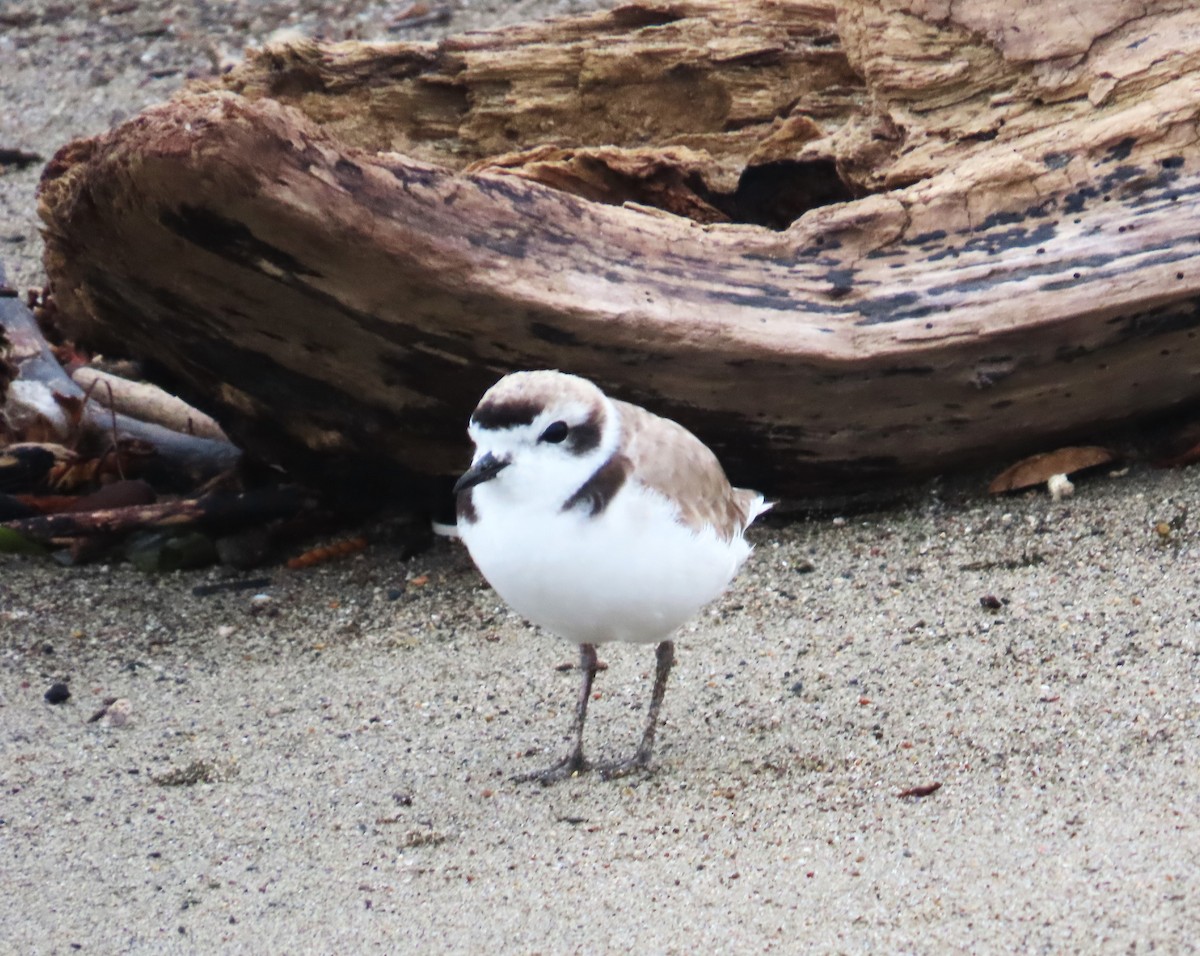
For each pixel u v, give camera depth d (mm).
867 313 10609
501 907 7250
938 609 10219
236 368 10742
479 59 13406
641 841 7824
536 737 9383
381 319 9992
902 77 11828
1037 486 11586
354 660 10695
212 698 10203
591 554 7984
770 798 8188
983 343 10555
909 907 6824
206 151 8773
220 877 7812
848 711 9125
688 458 8375
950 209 10883
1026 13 11406
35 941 7242
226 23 21688
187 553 12266
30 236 16984
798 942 6645
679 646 10328
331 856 7969
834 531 11672
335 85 13516
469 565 12117
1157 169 10781
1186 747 8078
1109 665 9133
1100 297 10469
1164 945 6262
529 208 10078
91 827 8445
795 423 11016
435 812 8414
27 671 10641
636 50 13219
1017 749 8375
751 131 13234
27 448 12781
